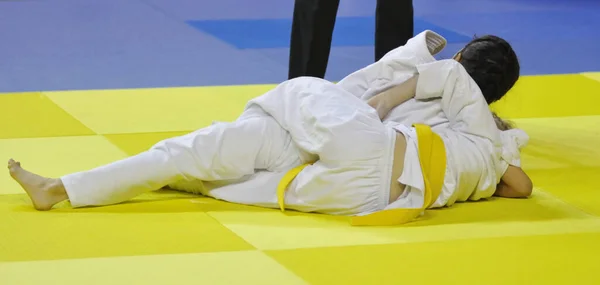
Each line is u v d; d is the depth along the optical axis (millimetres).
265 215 5121
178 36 12008
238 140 5152
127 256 4422
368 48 11656
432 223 5082
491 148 5359
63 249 4492
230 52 11125
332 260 4461
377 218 4988
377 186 5055
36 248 4492
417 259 4512
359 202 5059
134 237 4680
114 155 6348
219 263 4375
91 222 4871
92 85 9320
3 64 10117
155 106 7945
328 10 7570
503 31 13211
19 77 9562
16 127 6965
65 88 9156
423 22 13609
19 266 4262
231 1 15055
